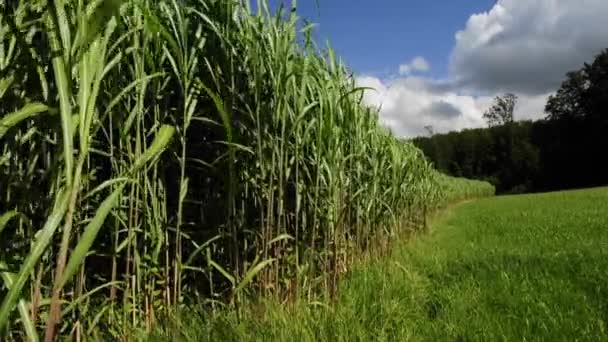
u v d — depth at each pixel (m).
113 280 2.25
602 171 51.91
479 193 39.41
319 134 3.18
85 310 2.14
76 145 1.88
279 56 2.83
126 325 2.27
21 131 1.87
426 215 11.19
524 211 13.27
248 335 2.37
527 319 2.73
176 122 2.89
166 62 2.85
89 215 2.48
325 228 3.51
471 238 7.86
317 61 3.52
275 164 3.11
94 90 1.35
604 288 3.43
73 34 1.35
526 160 58.25
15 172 1.83
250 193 3.24
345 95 3.35
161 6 2.55
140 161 1.41
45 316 2.00
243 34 2.78
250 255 3.24
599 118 51.59
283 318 2.51
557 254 5.12
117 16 1.39
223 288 3.16
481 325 2.74
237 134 2.58
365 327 2.67
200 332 2.37
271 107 3.03
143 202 2.43
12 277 1.21
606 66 52.03
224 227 3.04
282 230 3.27
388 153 5.80
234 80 2.97
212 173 3.14
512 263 4.75
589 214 10.05
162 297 2.79
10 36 1.43
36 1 1.47
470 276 4.22
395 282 3.85
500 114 79.00
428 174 11.41
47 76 1.68
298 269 3.02
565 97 56.91
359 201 4.64
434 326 2.80
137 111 2.24
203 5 2.79
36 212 2.02
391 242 6.08
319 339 2.42
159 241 2.47
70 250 2.06
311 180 3.33
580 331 2.54
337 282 3.58
